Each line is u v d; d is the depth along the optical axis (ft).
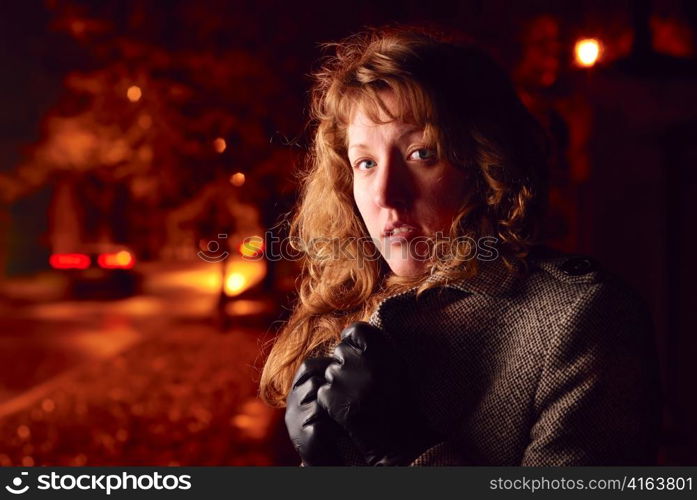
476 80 5.03
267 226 52.70
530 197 5.05
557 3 32.32
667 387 23.36
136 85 57.88
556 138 26.68
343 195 5.79
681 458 21.26
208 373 38.63
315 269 6.06
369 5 41.50
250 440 25.81
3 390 36.58
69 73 68.08
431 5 38.14
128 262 81.30
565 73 31.71
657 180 23.93
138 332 54.95
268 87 50.44
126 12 56.24
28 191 109.29
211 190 57.57
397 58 4.93
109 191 112.88
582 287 4.79
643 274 24.16
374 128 4.94
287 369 5.92
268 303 56.29
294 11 48.67
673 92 23.30
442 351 4.90
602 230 24.38
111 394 34.86
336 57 6.06
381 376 4.69
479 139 4.93
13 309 71.31
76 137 72.23
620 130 23.97
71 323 61.00
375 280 5.84
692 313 22.56
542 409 4.62
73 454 26.08
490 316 4.87
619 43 24.25
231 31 50.78
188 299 80.12
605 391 4.53
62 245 120.16
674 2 25.12
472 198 5.02
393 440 4.65
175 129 57.21
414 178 4.91
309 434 4.80
